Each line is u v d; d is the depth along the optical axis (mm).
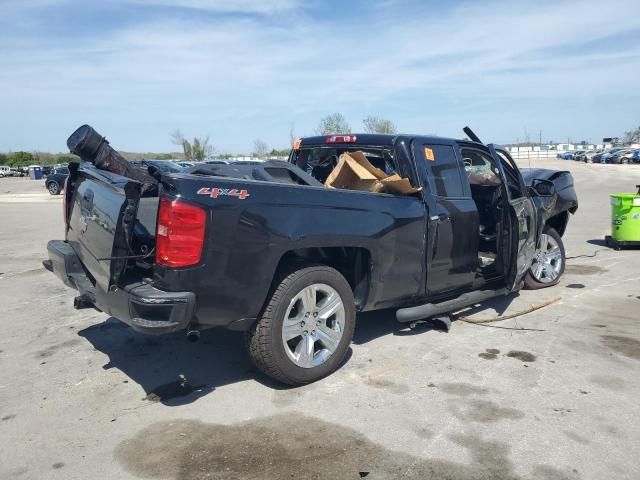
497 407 3816
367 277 4586
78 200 4473
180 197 3512
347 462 3184
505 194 5391
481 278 5699
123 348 5078
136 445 3406
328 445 3365
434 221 4949
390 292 4719
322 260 4574
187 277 3545
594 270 8078
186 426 3625
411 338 5203
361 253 4586
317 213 4098
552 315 5895
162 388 4207
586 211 16188
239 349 5012
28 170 68938
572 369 4449
